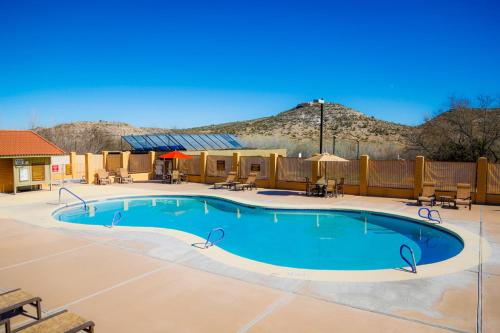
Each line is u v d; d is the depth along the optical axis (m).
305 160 20.94
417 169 19.30
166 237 11.52
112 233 12.08
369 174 20.81
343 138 77.19
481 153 29.84
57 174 28.59
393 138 74.44
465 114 34.19
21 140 22.30
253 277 8.04
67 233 12.11
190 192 22.52
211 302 6.79
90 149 52.47
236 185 23.66
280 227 15.38
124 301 6.87
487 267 8.70
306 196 20.81
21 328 4.97
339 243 13.08
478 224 13.46
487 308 6.52
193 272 8.36
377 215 16.25
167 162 29.75
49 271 8.52
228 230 15.03
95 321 6.10
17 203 18.39
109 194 21.56
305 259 11.38
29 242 11.03
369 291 7.27
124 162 30.67
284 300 6.87
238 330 5.79
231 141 38.44
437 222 13.82
